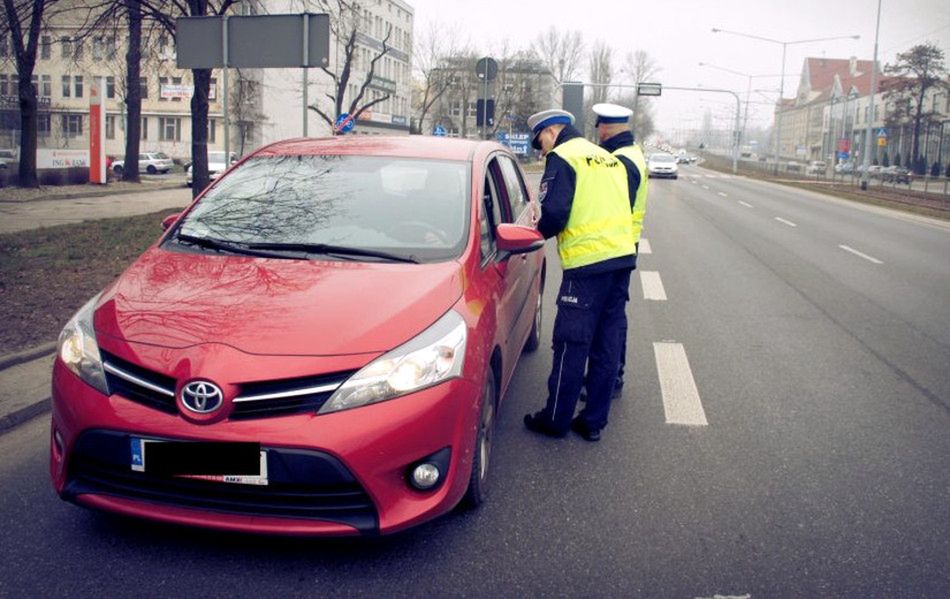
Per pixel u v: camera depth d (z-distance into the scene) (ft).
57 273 28.96
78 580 10.38
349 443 10.10
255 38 33.88
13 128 147.43
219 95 210.18
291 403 10.21
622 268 15.31
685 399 18.69
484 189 15.69
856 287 35.58
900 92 239.30
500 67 191.31
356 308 11.29
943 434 16.69
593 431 15.90
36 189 86.22
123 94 186.80
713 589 10.58
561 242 15.47
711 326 26.58
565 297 15.34
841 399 18.93
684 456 15.19
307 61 33.45
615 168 15.46
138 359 10.52
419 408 10.55
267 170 15.89
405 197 14.78
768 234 58.95
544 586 10.55
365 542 11.57
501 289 14.48
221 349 10.41
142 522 11.93
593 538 11.88
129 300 11.75
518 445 15.56
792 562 11.31
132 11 52.65
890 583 10.82
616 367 15.98
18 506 12.41
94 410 10.46
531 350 22.34
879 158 296.92
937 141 239.91
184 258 13.15
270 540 11.52
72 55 76.07
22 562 10.78
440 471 10.93
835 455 15.38
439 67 151.33
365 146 16.65
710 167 300.40
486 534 11.92
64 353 11.30
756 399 18.81
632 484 13.84
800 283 36.24
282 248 13.41
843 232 62.64
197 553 11.12
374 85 215.31
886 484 14.06
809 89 437.17
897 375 21.13
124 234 41.06
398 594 10.26
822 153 391.45
